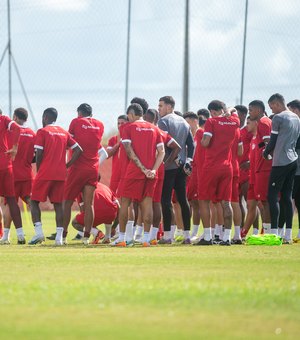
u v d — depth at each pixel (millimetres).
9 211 39469
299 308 18672
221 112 37000
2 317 17359
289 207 38250
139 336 15500
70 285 21750
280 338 15617
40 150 36969
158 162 36188
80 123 37938
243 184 42156
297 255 30812
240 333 15969
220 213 39812
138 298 19641
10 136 39250
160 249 33844
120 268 25938
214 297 19828
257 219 42812
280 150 37281
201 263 27594
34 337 15336
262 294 20359
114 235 41688
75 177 37656
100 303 19016
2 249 34062
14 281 22688
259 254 31203
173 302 19156
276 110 37750
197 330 16156
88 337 15352
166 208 38312
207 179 36812
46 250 33344
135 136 35875
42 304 18891
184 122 38594
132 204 37250
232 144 37656
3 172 38812
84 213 38094
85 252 32094
